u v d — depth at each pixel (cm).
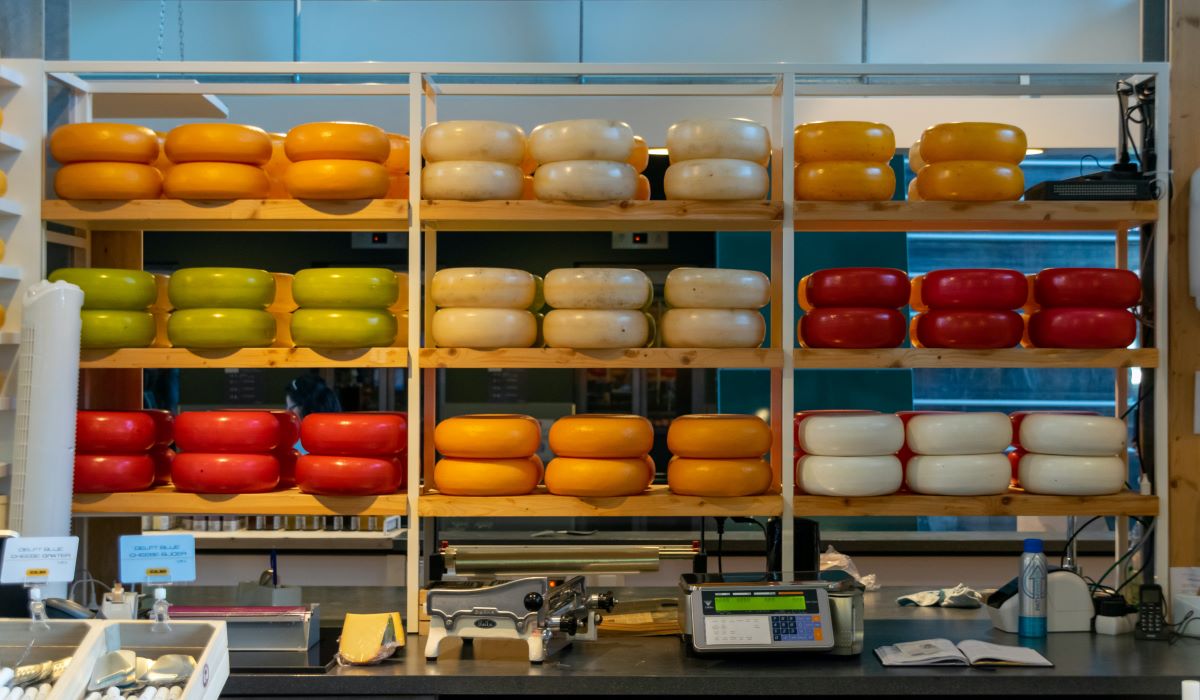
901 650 266
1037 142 483
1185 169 300
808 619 263
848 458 290
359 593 336
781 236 309
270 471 292
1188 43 300
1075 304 297
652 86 324
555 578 276
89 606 305
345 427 286
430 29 490
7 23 304
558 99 489
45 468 270
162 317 324
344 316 287
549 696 266
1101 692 251
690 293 290
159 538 250
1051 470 293
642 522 522
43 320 271
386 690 252
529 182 313
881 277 295
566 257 543
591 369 537
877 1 488
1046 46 487
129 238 330
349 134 286
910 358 292
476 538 457
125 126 292
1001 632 293
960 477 290
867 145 292
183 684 190
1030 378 537
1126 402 315
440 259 546
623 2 489
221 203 289
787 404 292
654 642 283
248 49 486
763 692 251
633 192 291
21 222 291
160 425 309
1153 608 285
